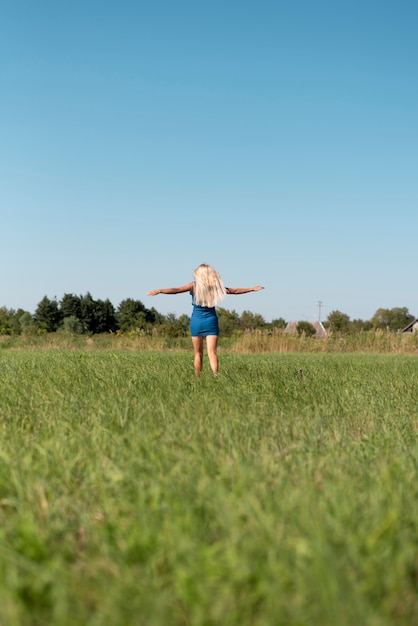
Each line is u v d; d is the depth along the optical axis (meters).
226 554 2.83
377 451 5.51
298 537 2.95
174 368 12.82
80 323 92.88
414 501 3.60
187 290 12.70
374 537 2.87
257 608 2.53
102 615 2.43
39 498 3.85
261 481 4.04
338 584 2.40
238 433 6.05
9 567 2.86
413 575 2.78
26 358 17.41
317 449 5.42
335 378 12.52
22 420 7.01
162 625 2.32
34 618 2.53
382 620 2.30
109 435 5.77
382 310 157.25
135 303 103.25
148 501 3.69
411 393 10.59
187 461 4.62
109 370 12.20
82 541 3.53
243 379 10.92
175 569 2.76
